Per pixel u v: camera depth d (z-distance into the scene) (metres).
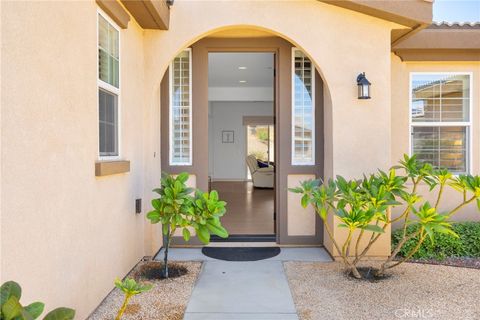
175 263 4.60
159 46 4.68
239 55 7.63
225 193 11.25
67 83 2.62
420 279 4.05
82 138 2.88
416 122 5.84
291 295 3.63
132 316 3.15
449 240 4.84
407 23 4.65
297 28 4.68
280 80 5.37
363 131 4.73
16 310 1.53
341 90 4.71
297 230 5.38
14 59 2.02
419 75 5.84
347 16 4.70
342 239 4.70
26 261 2.12
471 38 5.55
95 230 3.15
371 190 3.75
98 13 3.28
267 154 15.16
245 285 3.89
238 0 4.64
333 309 3.32
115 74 3.78
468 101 5.84
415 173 3.96
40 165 2.27
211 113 14.88
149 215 3.85
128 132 4.11
